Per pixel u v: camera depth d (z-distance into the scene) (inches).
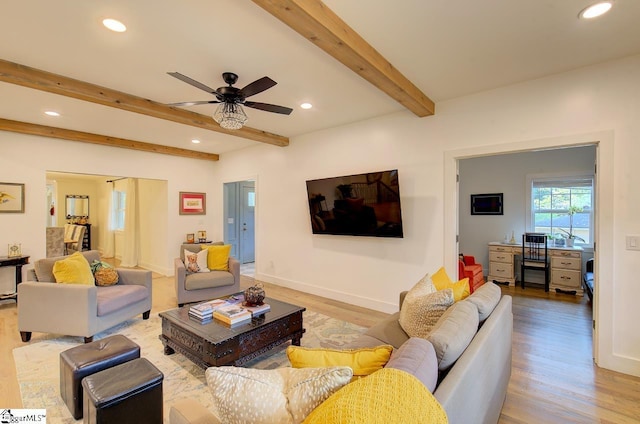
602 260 103.6
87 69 107.0
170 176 241.1
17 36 86.7
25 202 174.2
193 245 193.2
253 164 232.4
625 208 100.0
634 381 95.2
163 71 108.5
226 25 82.3
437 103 139.8
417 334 78.8
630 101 99.4
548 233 222.8
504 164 235.9
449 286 94.0
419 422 30.9
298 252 202.4
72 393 75.1
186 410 47.4
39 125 169.9
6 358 107.0
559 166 215.9
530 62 103.5
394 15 78.5
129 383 66.7
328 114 157.2
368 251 166.1
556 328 138.3
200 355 93.7
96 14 77.1
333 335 128.7
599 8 75.4
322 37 78.7
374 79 103.3
